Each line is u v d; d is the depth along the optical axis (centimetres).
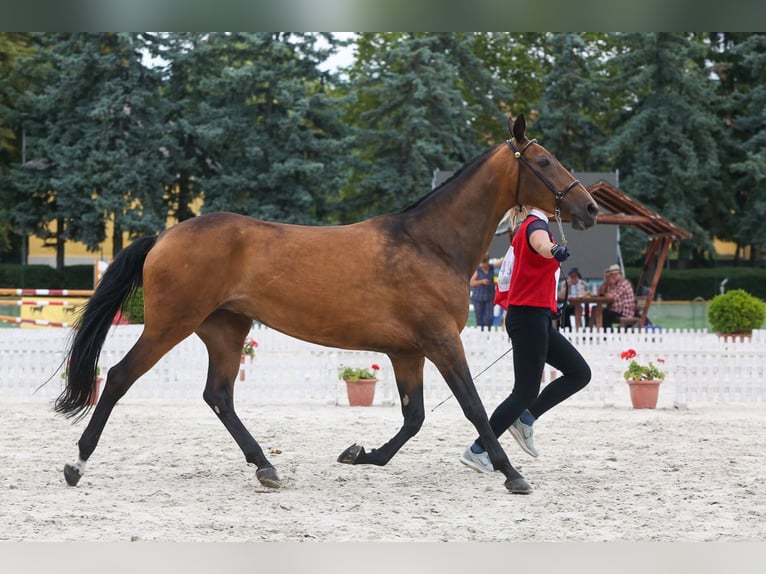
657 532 639
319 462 912
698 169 4625
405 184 4269
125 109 4138
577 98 4650
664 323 3409
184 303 763
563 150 4709
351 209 4375
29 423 1156
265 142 3944
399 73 4500
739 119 4853
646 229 2648
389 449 842
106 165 4116
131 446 996
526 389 814
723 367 1380
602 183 2492
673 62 4591
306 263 770
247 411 1303
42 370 1409
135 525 649
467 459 818
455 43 4638
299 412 1296
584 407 1366
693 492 774
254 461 796
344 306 769
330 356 1404
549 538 622
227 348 822
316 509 709
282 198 3938
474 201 801
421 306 771
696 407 1377
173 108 4144
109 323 794
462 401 775
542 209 799
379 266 771
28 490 767
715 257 4706
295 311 774
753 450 989
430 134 4416
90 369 786
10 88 4359
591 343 1775
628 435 1095
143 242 799
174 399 1411
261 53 4009
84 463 778
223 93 3994
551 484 808
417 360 835
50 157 4272
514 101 5347
